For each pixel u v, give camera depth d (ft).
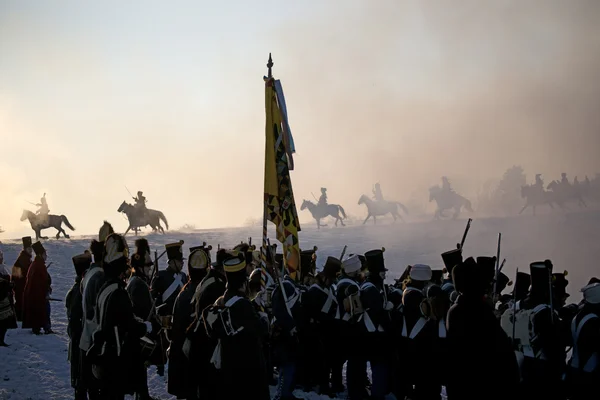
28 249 50.16
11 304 40.55
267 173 33.78
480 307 19.29
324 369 31.48
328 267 30.91
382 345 28.27
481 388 18.65
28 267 49.90
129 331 22.81
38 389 31.63
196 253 26.27
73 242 105.91
